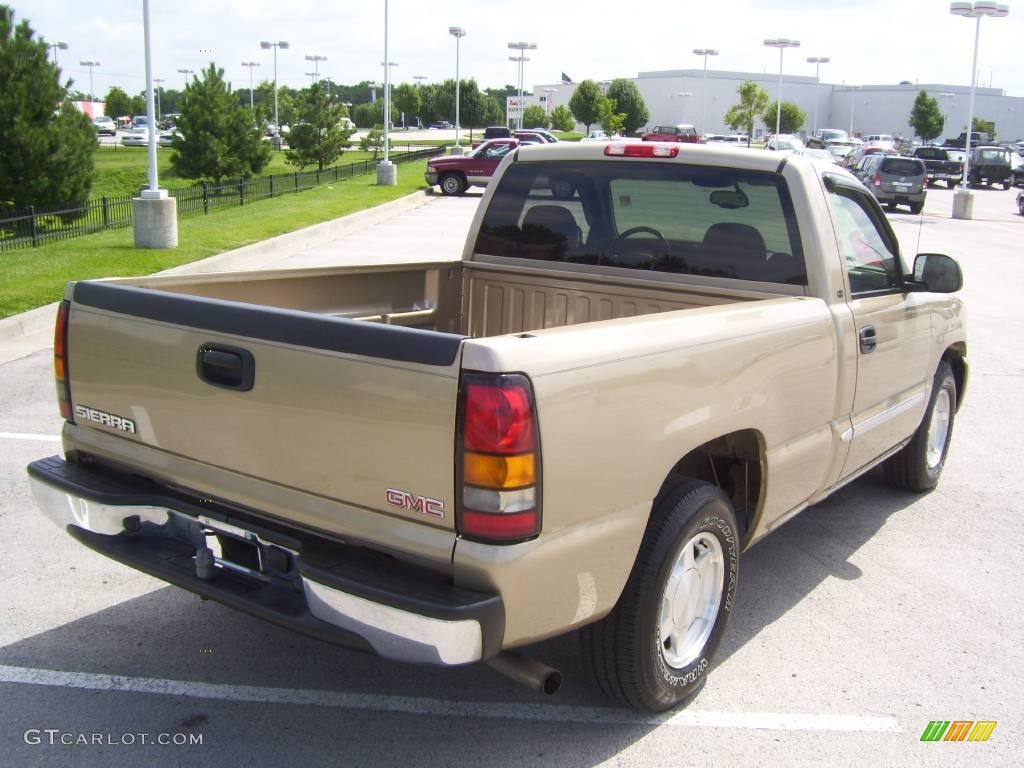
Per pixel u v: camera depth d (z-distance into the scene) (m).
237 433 3.10
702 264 4.48
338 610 2.81
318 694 3.63
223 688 3.65
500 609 2.69
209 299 3.21
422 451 2.71
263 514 3.10
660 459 3.13
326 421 2.88
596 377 2.85
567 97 118.75
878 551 5.18
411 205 26.91
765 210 4.28
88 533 3.52
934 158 46.47
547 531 2.77
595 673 3.35
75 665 3.78
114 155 54.28
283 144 63.97
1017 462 6.80
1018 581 4.84
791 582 4.77
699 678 3.61
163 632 4.07
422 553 2.76
